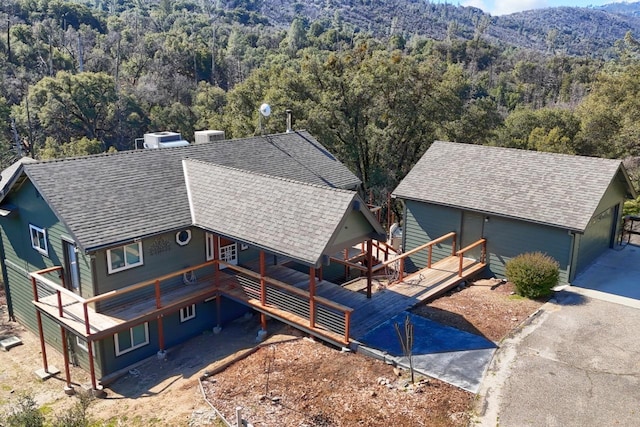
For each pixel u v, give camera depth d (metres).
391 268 20.19
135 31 80.31
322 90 33.81
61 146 40.22
